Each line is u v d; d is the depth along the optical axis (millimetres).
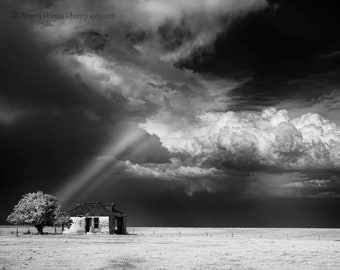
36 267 35188
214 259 42469
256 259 43000
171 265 37500
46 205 87438
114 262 39125
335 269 36281
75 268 34875
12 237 78062
